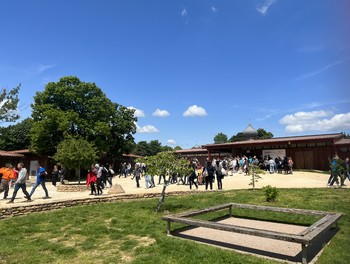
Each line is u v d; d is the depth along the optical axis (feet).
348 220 27.35
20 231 26.00
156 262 17.33
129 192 51.88
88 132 114.01
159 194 48.96
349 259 17.46
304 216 30.27
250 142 106.42
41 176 41.91
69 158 68.54
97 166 50.65
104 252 19.84
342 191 46.29
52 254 19.63
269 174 83.97
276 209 29.17
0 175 68.13
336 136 94.17
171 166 35.09
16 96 26.07
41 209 35.63
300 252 19.61
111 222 28.78
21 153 125.18
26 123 155.53
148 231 24.82
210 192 51.37
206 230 26.14
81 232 24.99
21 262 18.02
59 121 107.55
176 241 21.35
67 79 119.96
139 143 241.14
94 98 119.96
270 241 22.45
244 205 31.50
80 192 57.88
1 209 31.45
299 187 55.83
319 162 97.50
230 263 17.07
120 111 141.79
